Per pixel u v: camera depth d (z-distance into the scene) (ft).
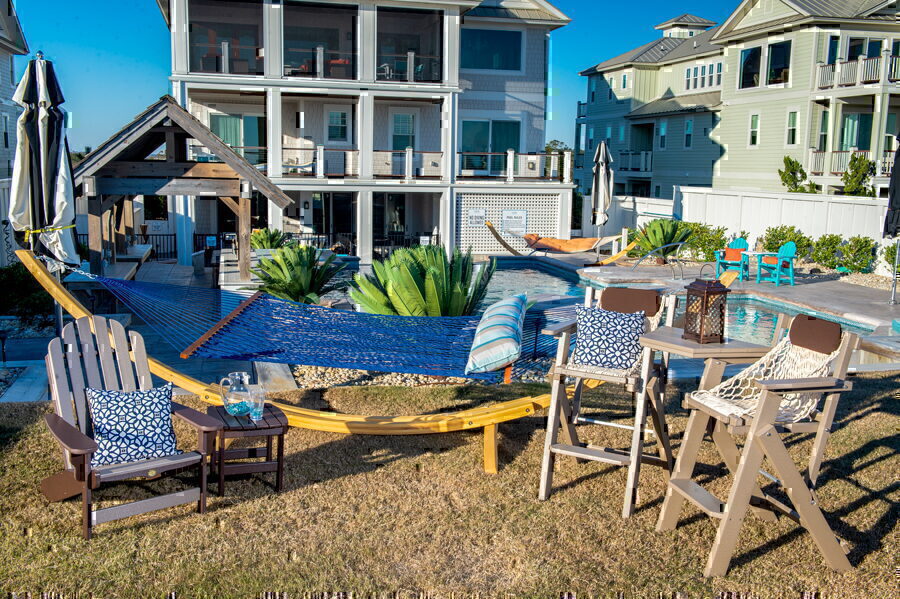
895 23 90.02
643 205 93.86
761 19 98.48
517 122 95.30
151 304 31.71
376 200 92.22
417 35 88.38
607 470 21.34
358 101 82.28
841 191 89.35
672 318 21.47
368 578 15.88
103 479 17.12
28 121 28.22
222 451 19.26
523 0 93.35
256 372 31.30
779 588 15.52
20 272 43.39
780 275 63.36
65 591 15.21
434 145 90.38
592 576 15.99
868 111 91.61
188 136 50.44
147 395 18.83
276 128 79.15
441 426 21.94
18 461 21.08
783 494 19.81
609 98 135.85
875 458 21.66
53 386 19.52
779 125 96.53
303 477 20.80
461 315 35.24
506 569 16.30
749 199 76.59
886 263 61.57
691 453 17.88
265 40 77.82
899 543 17.12
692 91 119.65
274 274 42.98
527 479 20.76
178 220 71.26
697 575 16.06
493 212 87.10
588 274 65.98
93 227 46.52
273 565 16.33
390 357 24.45
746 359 18.26
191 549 16.93
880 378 29.40
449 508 19.06
